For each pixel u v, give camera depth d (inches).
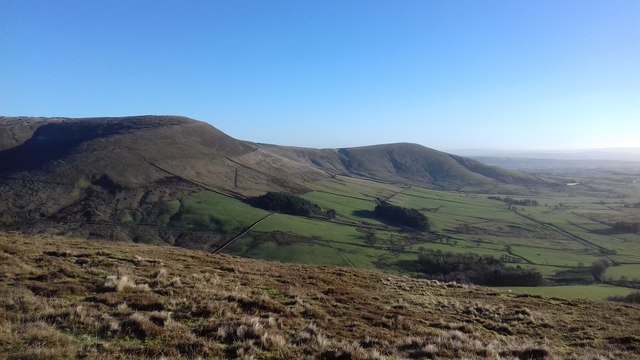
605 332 826.2
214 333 497.7
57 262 789.9
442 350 544.1
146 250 1143.6
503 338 705.6
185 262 1013.2
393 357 509.4
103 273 747.4
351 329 631.2
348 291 928.9
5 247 855.7
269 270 1081.4
